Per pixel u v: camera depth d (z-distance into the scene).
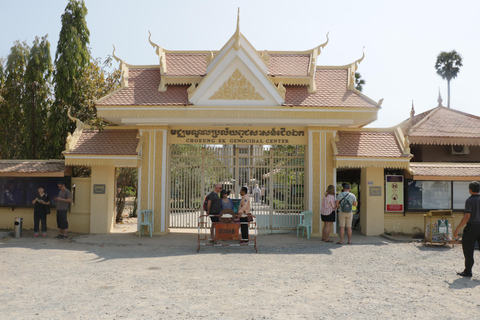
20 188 14.14
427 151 19.48
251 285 7.41
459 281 7.83
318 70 14.99
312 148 13.71
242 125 13.98
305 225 13.30
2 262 9.38
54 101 18.42
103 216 14.10
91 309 5.98
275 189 14.35
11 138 18.59
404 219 14.10
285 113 13.28
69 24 18.48
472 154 19.58
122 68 14.33
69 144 13.30
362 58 14.84
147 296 6.66
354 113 13.34
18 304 6.22
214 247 11.80
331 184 13.66
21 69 18.56
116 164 13.20
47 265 9.12
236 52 13.16
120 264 9.30
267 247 11.75
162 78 14.07
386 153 13.36
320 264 9.39
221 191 12.02
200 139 14.04
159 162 13.78
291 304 6.27
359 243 12.44
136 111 13.30
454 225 14.02
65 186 14.00
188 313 5.81
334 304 6.30
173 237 13.34
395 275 8.30
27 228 14.16
